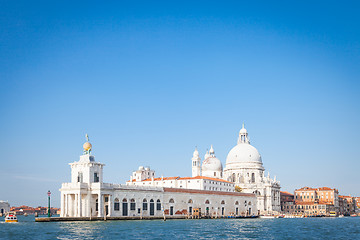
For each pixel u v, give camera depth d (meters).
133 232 115.75
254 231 127.50
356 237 111.56
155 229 126.94
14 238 99.75
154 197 196.00
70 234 109.06
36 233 111.44
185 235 110.88
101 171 179.00
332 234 120.00
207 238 105.38
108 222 157.50
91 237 102.69
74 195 172.88
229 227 143.75
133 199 185.50
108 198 173.50
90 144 179.88
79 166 176.50
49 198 163.25
